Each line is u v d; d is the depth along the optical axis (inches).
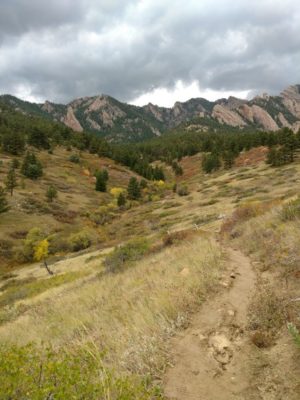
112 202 3683.6
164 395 162.7
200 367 184.5
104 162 5915.4
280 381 160.6
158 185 4682.6
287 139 3558.1
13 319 648.4
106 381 136.6
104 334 256.5
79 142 6742.1
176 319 246.5
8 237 2283.5
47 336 359.9
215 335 219.0
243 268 384.8
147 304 286.5
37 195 3378.4
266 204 884.0
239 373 176.2
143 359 193.6
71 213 3093.0
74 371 127.1
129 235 2107.5
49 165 4813.0
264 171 3449.8
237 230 665.6
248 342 205.5
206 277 335.6
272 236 473.7
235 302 271.7
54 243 2160.4
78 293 596.7
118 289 471.8
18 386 118.0
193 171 5556.1
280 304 240.1
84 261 1424.7
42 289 1017.5
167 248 797.2
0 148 4958.2
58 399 110.7
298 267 309.4
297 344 172.4
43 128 6939.0
